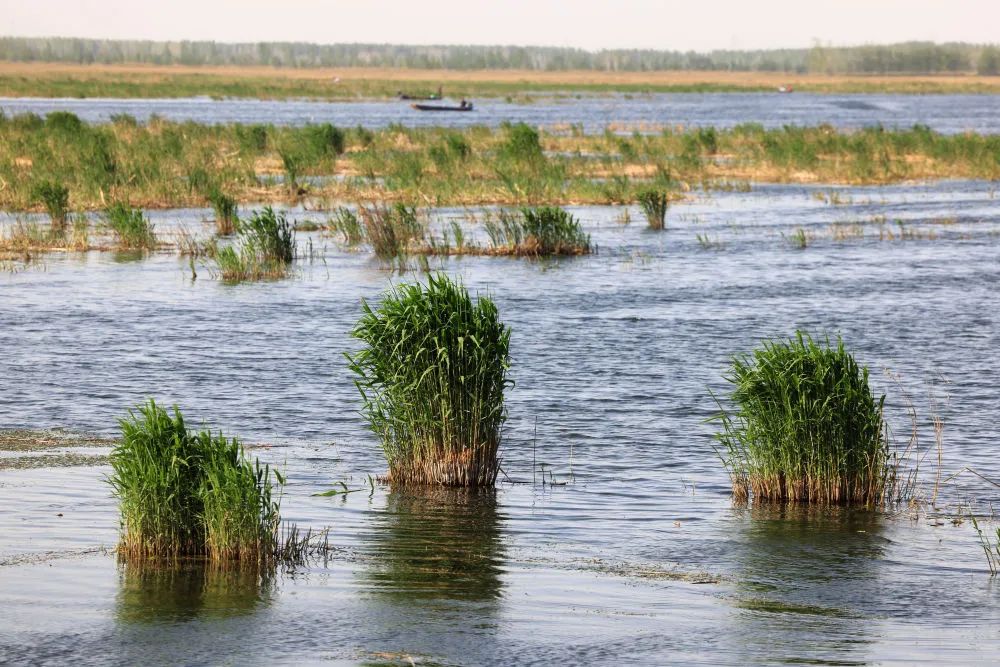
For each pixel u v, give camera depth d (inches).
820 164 6338.6
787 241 3954.2
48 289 2994.6
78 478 1444.4
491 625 1013.2
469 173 5634.8
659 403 1919.3
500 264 3476.9
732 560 1205.7
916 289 3048.7
